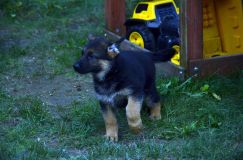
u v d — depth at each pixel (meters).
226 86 9.31
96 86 7.98
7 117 8.77
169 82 9.36
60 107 9.13
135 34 11.34
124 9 12.00
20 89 10.03
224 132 7.80
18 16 13.95
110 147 7.51
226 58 9.72
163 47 10.65
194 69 9.55
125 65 7.85
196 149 7.33
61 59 11.16
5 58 11.29
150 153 7.29
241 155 7.03
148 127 8.26
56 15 14.01
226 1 10.75
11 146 7.62
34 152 7.42
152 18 11.05
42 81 10.37
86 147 7.80
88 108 8.88
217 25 10.98
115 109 8.22
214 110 8.46
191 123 8.12
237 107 8.62
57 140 8.05
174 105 8.84
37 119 8.65
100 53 7.75
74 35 12.45
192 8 9.34
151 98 8.44
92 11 14.08
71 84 10.20
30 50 11.73
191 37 9.45
